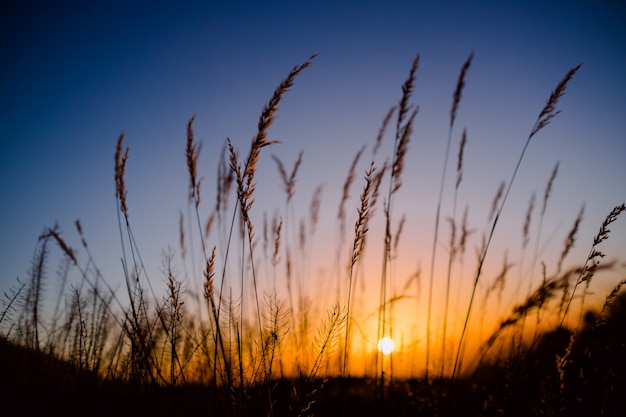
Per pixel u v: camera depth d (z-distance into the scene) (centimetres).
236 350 202
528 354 249
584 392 212
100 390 207
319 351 181
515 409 234
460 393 278
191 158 240
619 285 201
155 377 197
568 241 297
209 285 190
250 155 184
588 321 233
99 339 246
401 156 284
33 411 178
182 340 211
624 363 200
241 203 189
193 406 191
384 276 288
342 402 234
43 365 209
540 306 241
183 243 309
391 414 246
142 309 221
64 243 242
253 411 186
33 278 224
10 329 207
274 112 179
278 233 273
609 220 204
